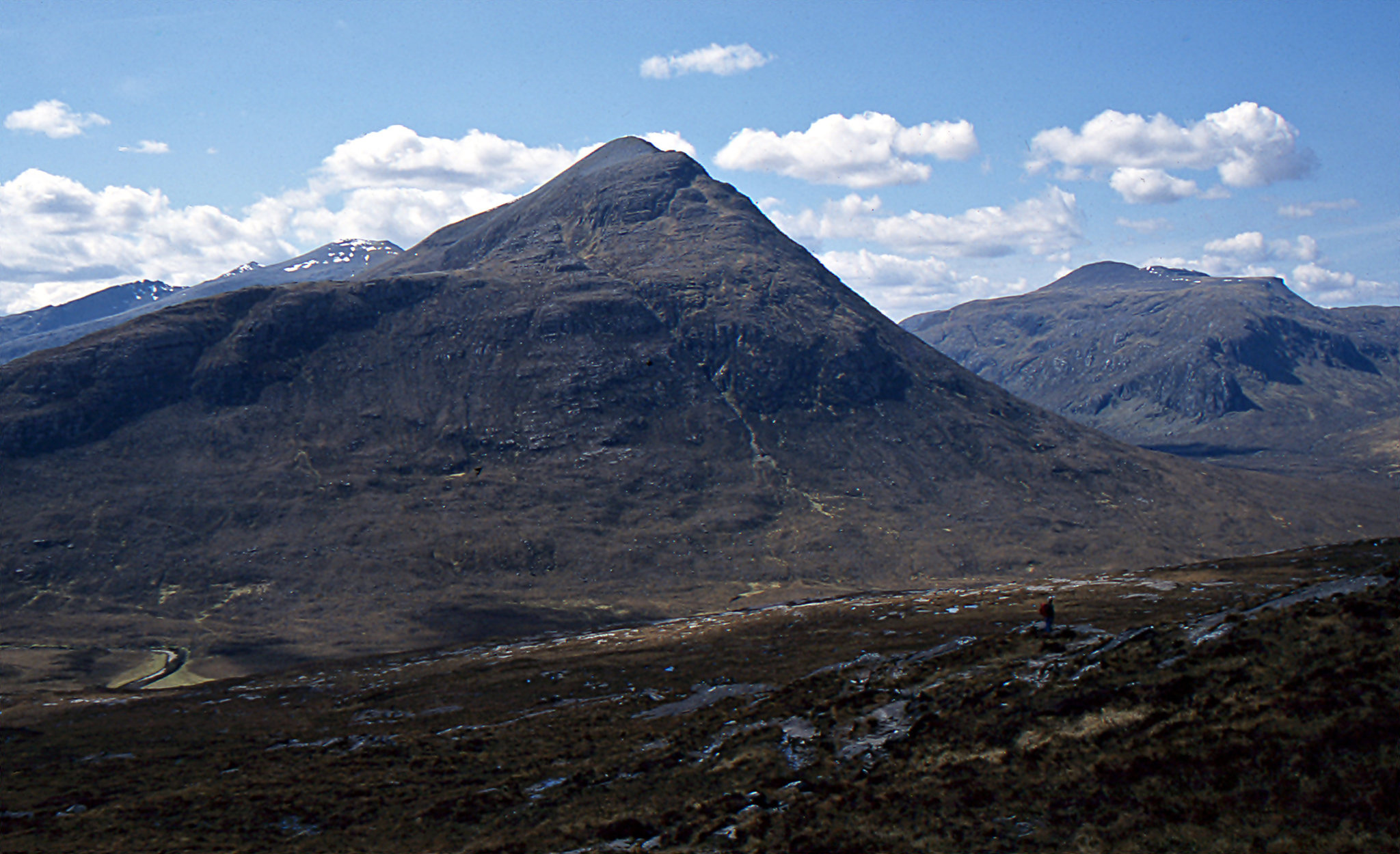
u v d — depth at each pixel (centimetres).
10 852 4894
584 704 7631
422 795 5356
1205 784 3003
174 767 6906
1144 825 2916
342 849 4572
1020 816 3209
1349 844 2534
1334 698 3134
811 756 4506
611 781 4972
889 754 4188
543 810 4684
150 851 4731
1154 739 3381
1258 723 3177
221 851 4666
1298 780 2845
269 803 5459
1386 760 2767
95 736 8719
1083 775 3322
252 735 8094
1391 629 3478
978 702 4397
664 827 4028
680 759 5116
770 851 3459
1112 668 4178
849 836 3388
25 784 6700
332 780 5919
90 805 5875
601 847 3897
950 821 3300
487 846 4166
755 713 5650
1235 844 2689
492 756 6119
